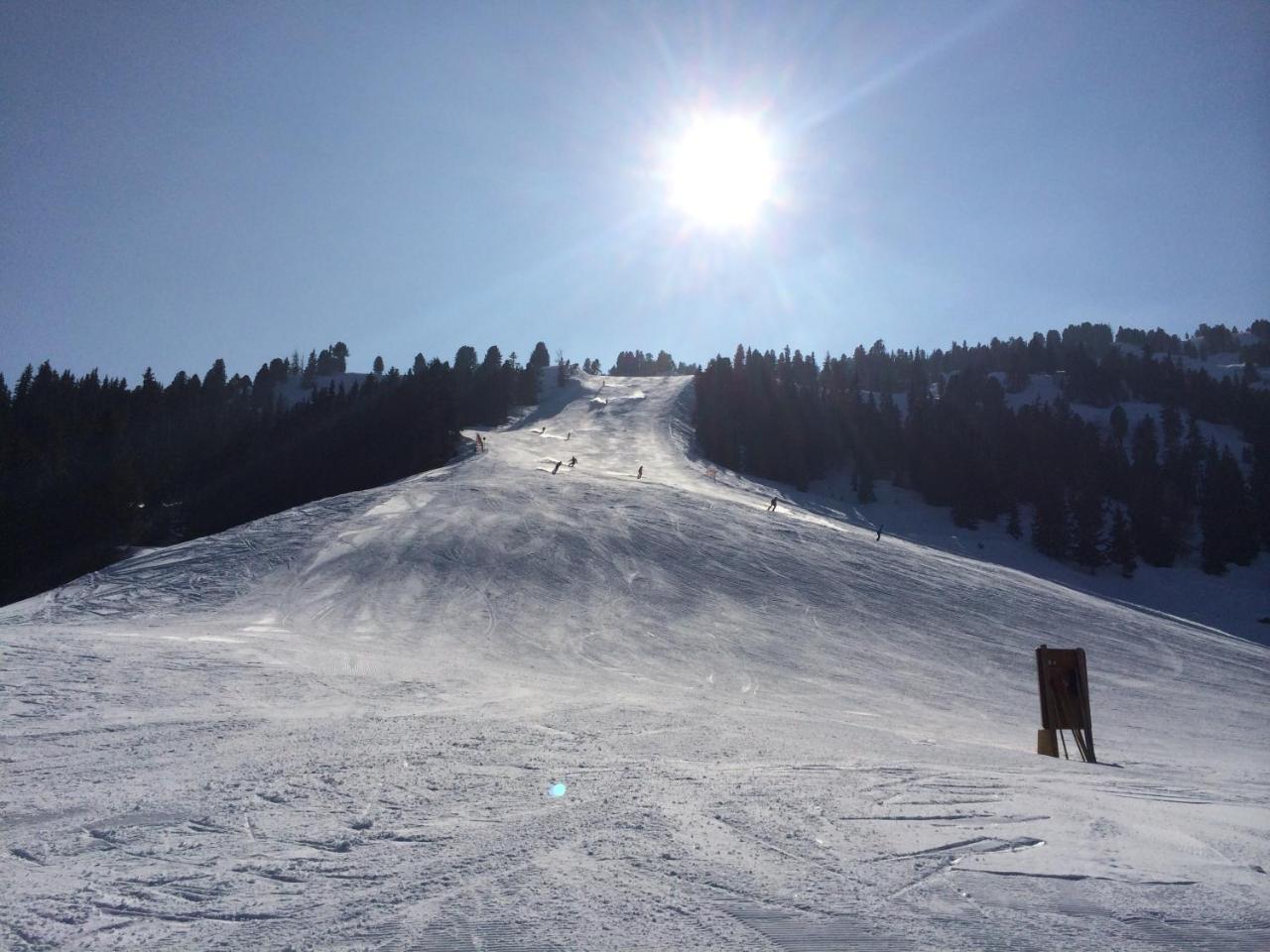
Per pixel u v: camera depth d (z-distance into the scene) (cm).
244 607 2264
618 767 743
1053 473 7700
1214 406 10956
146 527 5247
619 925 382
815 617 2609
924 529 6800
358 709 1091
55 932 374
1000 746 1295
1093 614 2978
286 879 442
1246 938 381
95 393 7588
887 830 553
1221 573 6159
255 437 6788
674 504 4003
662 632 2309
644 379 12438
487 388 9094
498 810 581
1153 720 1830
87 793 623
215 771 699
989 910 409
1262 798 785
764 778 712
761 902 414
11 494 4797
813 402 9088
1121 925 394
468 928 378
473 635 2125
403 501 3631
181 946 360
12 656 1316
